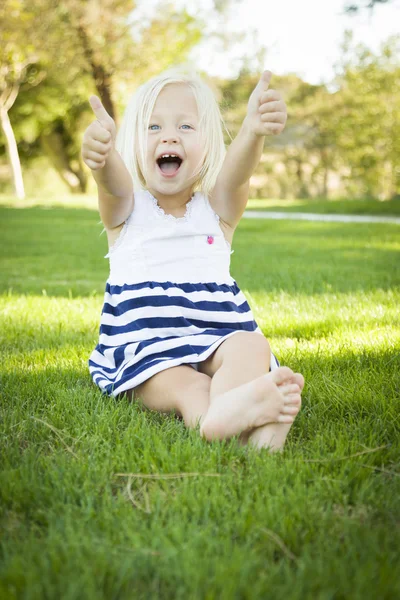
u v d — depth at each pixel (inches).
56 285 229.6
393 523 63.7
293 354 123.9
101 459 76.7
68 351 130.5
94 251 339.9
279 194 1376.7
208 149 106.4
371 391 100.3
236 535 60.2
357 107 1021.2
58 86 1066.1
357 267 261.4
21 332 150.4
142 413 90.2
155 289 99.0
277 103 95.5
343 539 60.2
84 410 92.7
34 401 98.7
